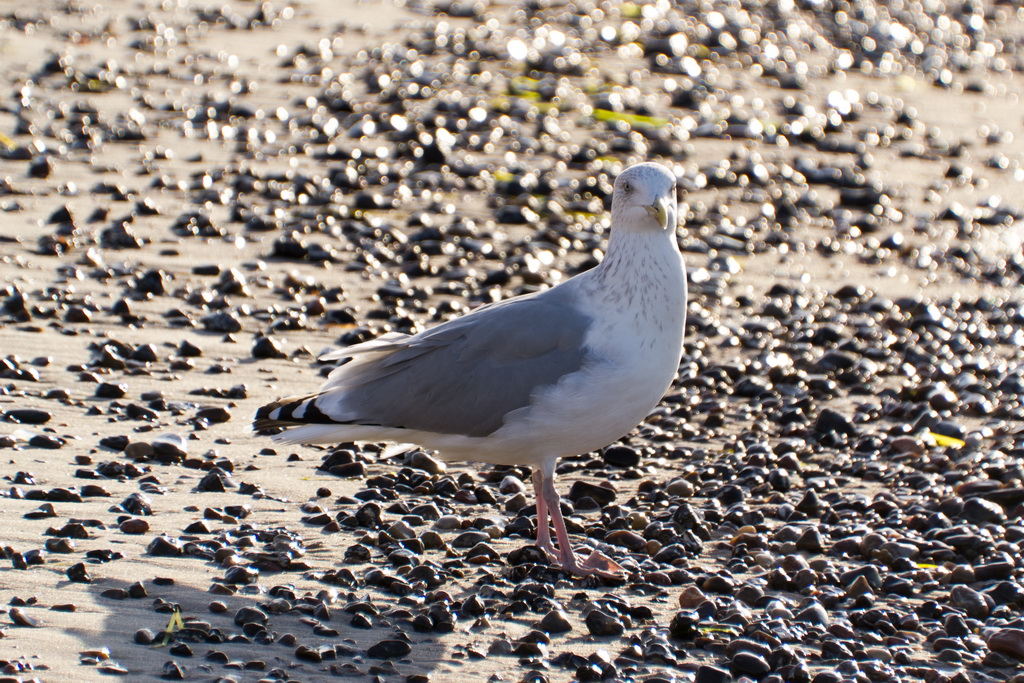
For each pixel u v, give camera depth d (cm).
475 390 882
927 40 3875
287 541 873
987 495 1040
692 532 952
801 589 873
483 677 717
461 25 3606
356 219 1850
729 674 730
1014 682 752
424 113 2522
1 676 657
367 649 736
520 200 1997
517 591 834
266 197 1906
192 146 2164
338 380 913
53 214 1673
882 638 806
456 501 1000
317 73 2825
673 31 3722
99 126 2206
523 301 917
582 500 1023
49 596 762
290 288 1513
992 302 1669
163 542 842
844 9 4362
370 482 1007
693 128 2616
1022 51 3766
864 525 985
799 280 1750
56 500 911
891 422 1251
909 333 1543
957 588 864
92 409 1112
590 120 2609
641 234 885
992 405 1311
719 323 1523
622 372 873
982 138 2702
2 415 1072
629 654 760
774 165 2378
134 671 680
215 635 729
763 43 3681
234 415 1135
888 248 1922
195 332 1350
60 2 3341
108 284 1470
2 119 2184
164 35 3089
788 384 1339
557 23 3747
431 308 1495
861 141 2627
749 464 1112
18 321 1320
